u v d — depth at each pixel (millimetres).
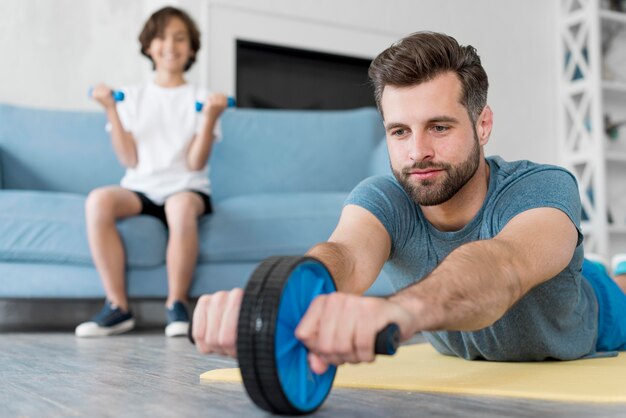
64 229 2188
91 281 2211
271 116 2848
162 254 2236
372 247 896
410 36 877
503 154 4168
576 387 840
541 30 4371
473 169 883
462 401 766
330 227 2322
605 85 4230
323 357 608
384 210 954
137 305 2959
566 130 4375
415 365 1139
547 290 1002
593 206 4211
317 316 602
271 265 618
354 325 579
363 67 3729
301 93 3543
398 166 881
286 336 614
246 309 595
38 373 1115
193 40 2531
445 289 637
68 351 1545
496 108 4156
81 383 979
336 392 843
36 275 2188
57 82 3113
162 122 2428
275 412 647
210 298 664
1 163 2629
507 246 737
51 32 3111
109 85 3201
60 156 2701
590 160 4188
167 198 2320
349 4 3697
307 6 3562
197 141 2371
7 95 3031
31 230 2174
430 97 843
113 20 3219
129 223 2217
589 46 4219
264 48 3449
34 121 2721
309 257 639
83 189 2705
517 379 929
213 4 3277
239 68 3387
